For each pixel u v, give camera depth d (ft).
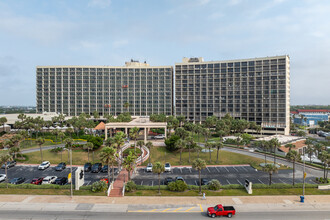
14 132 394.52
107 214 120.98
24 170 209.87
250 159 247.50
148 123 322.55
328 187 164.76
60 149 263.70
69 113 577.43
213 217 118.42
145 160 240.53
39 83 575.38
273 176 196.44
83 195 146.61
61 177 180.55
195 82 548.31
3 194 145.79
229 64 518.37
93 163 230.89
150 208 128.98
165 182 172.55
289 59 490.90
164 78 587.27
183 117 483.92
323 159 177.88
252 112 493.77
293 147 291.17
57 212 122.83
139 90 588.50
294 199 143.64
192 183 176.45
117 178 184.65
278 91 467.93
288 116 489.67
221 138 332.60
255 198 144.36
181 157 252.62
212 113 532.32
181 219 116.16
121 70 586.45
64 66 575.38
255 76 490.49
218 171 210.59
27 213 121.19
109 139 216.95
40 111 574.97
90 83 580.30
